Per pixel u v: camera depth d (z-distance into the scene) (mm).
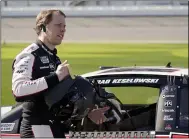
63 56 17641
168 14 32812
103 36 27922
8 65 14008
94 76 3828
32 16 31609
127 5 34719
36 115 3072
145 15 33281
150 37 27328
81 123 3410
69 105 3162
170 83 3482
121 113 3727
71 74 3018
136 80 3635
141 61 16094
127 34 28516
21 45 22219
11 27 28906
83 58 17000
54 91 2986
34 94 2920
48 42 3123
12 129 3539
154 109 3908
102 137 3256
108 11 33469
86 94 3117
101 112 3232
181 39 26141
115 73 3793
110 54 18578
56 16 3088
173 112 3320
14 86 2957
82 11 33375
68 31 28906
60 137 3133
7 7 32375
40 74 3043
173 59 16656
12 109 3732
